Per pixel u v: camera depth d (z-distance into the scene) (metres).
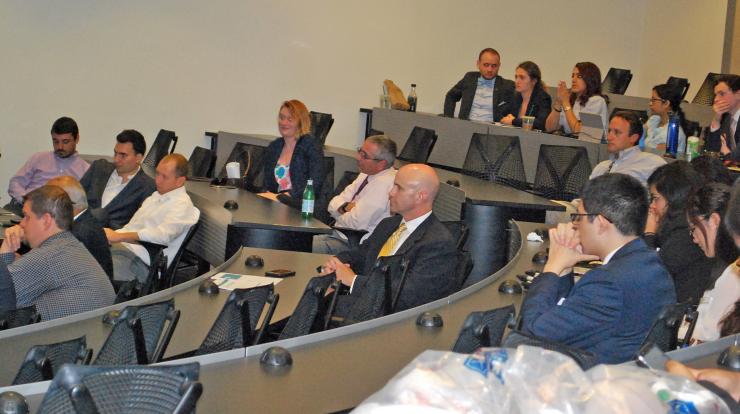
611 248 2.51
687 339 2.68
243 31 9.21
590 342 2.41
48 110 8.47
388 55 9.93
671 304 2.28
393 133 8.72
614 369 1.29
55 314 3.70
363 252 4.39
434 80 10.22
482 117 8.25
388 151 5.82
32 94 8.39
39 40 8.37
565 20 10.91
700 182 3.43
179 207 5.42
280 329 3.40
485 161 7.25
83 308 3.73
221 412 1.85
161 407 1.50
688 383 1.29
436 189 4.21
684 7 11.35
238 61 9.23
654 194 3.50
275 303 2.89
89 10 8.53
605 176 2.53
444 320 2.81
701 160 3.92
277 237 5.26
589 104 7.60
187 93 9.04
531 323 2.45
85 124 8.63
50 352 2.26
